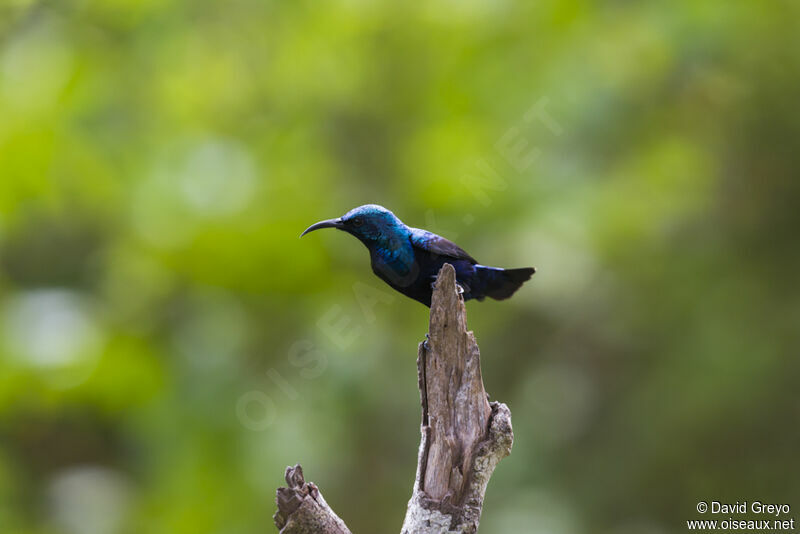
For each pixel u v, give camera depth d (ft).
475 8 46.91
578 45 49.62
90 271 41.37
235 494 40.29
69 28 46.57
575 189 47.37
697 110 50.75
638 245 49.88
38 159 40.81
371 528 42.63
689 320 49.67
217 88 46.55
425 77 46.83
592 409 48.62
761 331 48.29
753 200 50.08
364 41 46.75
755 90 49.70
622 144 50.26
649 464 47.29
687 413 47.21
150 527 39.96
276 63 47.44
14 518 37.63
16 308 38.83
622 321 49.19
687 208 50.93
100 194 41.37
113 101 45.60
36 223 41.27
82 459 40.11
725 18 48.93
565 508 45.19
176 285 40.24
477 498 17.81
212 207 39.04
